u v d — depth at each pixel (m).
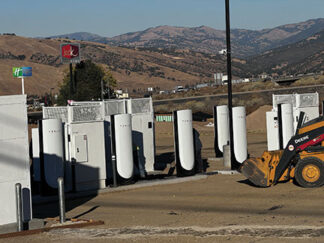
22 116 13.00
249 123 50.94
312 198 14.36
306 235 10.25
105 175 19.41
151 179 20.81
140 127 22.95
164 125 56.41
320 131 15.97
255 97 93.94
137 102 22.91
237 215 13.02
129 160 19.28
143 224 12.78
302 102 24.05
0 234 12.08
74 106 18.84
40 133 18.09
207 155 29.12
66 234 12.00
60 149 18.14
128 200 16.92
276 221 11.87
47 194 18.06
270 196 15.22
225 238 10.51
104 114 21.50
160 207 15.14
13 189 12.84
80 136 18.81
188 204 15.23
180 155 20.52
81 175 18.80
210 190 17.38
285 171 16.69
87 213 15.12
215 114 26.52
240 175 20.36
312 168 15.80
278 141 22.64
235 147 21.77
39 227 12.84
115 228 12.45
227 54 21.94
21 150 12.98
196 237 10.77
